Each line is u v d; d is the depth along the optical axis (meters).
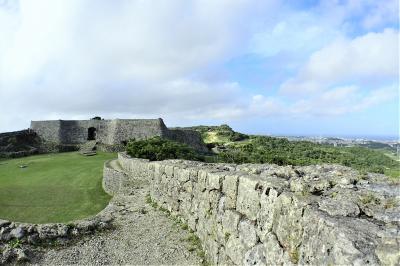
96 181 24.44
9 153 43.22
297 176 5.98
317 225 3.75
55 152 49.06
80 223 9.46
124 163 21.98
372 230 3.36
